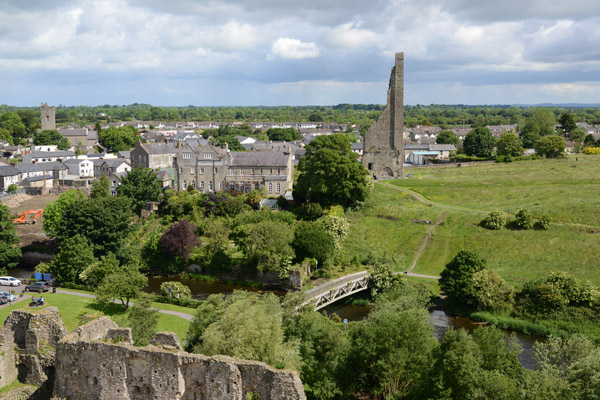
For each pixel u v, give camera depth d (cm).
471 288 10500
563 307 9888
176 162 18000
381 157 19150
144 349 5284
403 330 6569
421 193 16875
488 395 5584
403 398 6341
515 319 10112
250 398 5009
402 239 13950
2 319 8338
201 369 5169
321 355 6575
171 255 12975
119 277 9344
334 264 12756
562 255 11931
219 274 12725
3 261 12450
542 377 5741
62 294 10212
